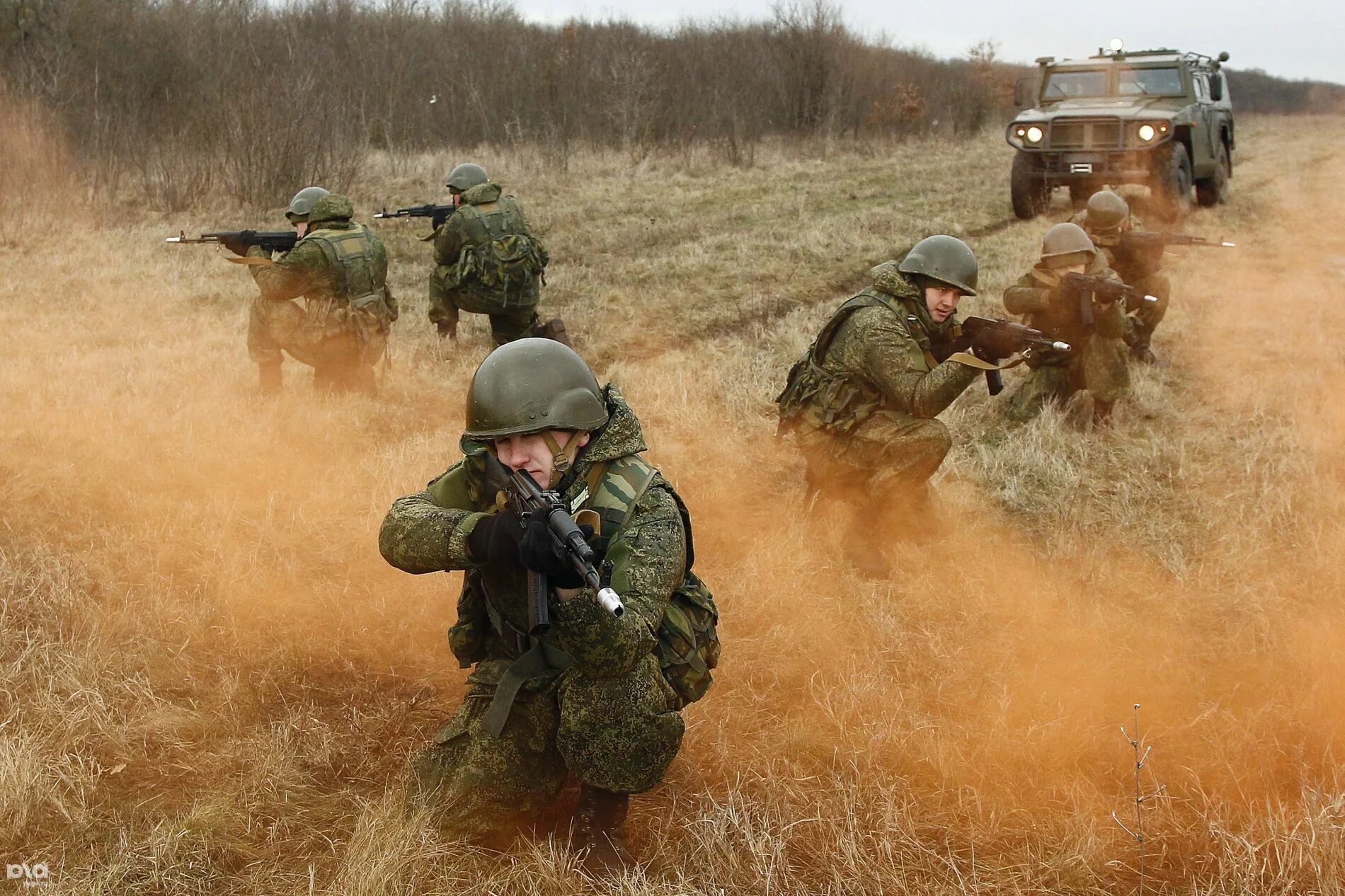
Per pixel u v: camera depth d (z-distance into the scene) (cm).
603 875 280
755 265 1134
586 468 274
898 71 2753
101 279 1009
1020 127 1464
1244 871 285
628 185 1731
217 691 363
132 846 286
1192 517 540
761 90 2347
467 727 297
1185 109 1497
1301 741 346
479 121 2005
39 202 1308
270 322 662
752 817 308
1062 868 291
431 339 860
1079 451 621
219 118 1520
